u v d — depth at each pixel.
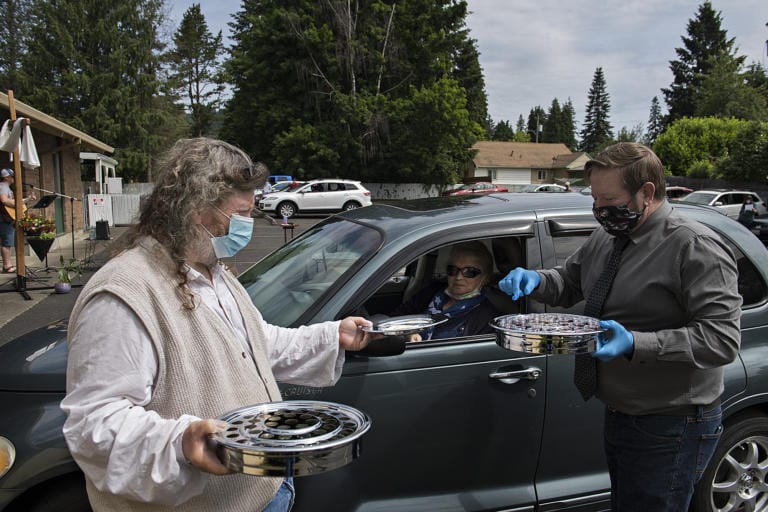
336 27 34.88
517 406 2.40
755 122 30.27
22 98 30.47
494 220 2.57
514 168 61.25
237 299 1.51
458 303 2.66
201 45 56.50
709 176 33.69
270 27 34.75
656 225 1.80
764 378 2.58
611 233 1.84
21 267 8.16
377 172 36.22
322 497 2.17
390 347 2.17
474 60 53.59
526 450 2.43
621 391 1.84
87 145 17.80
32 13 32.12
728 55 57.09
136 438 1.11
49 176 13.84
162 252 1.29
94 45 32.16
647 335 1.64
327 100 35.34
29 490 1.99
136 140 32.66
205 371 1.29
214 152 1.32
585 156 59.91
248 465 1.05
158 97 36.75
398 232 2.51
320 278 2.51
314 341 1.69
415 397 2.27
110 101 31.84
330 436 1.11
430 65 36.12
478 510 2.34
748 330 2.65
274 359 1.67
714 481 2.64
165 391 1.24
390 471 2.26
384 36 35.50
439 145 34.97
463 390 2.33
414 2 36.25
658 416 1.81
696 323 1.67
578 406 2.48
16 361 2.27
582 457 2.51
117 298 1.17
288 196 24.64
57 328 2.71
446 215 2.63
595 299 1.92
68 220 15.42
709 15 66.94
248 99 36.56
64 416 2.02
